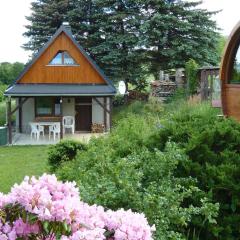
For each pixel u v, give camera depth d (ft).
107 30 99.76
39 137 78.59
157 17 91.25
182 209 12.02
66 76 81.46
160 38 93.56
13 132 86.69
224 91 31.24
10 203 8.73
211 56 98.07
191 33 96.07
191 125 17.57
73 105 86.74
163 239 11.12
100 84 81.51
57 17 108.37
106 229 9.20
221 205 14.08
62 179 18.80
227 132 16.07
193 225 13.34
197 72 78.74
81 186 12.42
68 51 81.35
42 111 86.58
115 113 90.74
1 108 99.09
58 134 80.84
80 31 102.94
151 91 92.48
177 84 91.25
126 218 9.14
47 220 8.30
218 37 100.22
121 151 17.37
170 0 97.30
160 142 16.96
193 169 14.57
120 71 98.22
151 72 100.83
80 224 8.57
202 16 96.07
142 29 91.81
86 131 86.99
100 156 16.70
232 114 30.66
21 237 8.42
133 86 110.52
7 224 8.47
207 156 15.19
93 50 97.71
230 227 13.60
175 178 13.80
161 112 71.97
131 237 8.71
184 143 15.78
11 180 40.73
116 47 98.84
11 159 54.85
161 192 12.42
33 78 80.64
